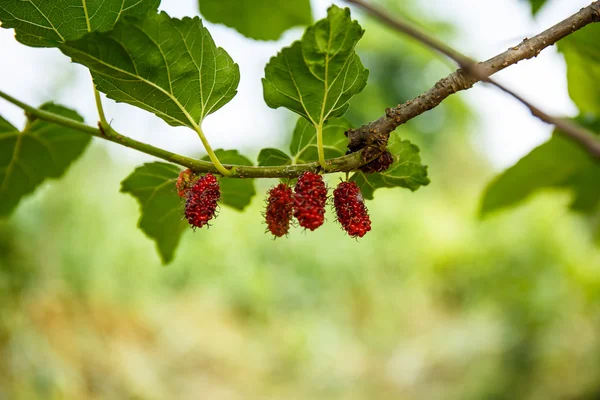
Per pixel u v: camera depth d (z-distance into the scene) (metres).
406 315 10.79
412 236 11.94
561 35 1.37
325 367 8.72
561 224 9.10
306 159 2.00
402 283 11.37
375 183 1.91
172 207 2.35
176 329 8.31
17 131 2.26
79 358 6.30
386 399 8.29
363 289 11.10
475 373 7.76
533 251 9.17
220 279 9.77
